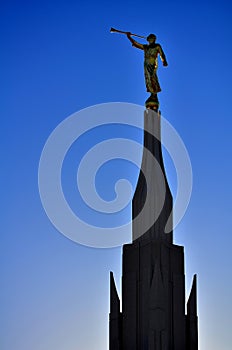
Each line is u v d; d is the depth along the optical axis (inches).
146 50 2859.3
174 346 2507.4
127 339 2518.5
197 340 2544.3
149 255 2564.0
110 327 2546.8
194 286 2603.3
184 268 2618.1
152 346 2442.2
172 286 2571.4
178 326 2532.0
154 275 2522.1
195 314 2566.4
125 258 2610.7
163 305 2491.4
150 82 2834.6
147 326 2481.5
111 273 2615.7
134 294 2549.2
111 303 2573.8
